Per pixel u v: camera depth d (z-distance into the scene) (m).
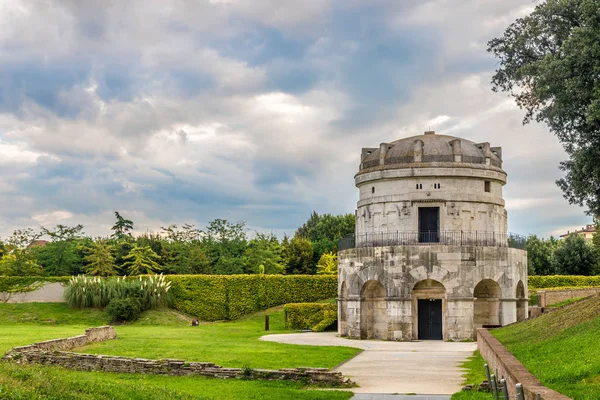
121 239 128.62
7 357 34.59
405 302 56.62
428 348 48.84
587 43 32.97
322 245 132.12
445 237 58.88
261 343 50.38
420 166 59.53
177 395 25.05
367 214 62.09
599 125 35.03
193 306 86.31
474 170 59.81
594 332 28.27
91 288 82.06
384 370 35.25
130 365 32.72
